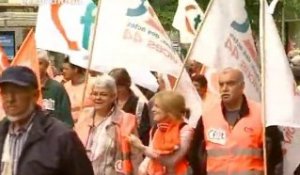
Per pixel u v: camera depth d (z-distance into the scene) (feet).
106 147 27.99
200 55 31.50
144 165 28.12
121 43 35.35
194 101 33.86
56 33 37.63
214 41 31.32
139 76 37.32
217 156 27.12
